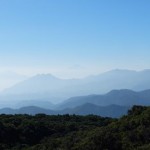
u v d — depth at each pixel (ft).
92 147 146.00
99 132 157.28
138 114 174.29
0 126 214.69
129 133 145.79
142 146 135.33
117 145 142.72
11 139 209.46
